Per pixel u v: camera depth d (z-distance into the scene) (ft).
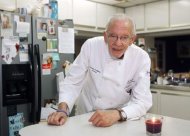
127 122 3.65
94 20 11.98
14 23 6.71
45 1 8.06
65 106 4.06
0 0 7.91
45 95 7.34
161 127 3.14
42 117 7.14
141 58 4.38
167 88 10.77
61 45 7.72
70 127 3.40
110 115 3.53
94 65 4.52
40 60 7.18
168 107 10.80
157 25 12.33
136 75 4.42
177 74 12.16
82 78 4.65
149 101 4.17
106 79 4.42
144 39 12.87
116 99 4.52
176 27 11.66
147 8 12.67
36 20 7.13
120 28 3.63
